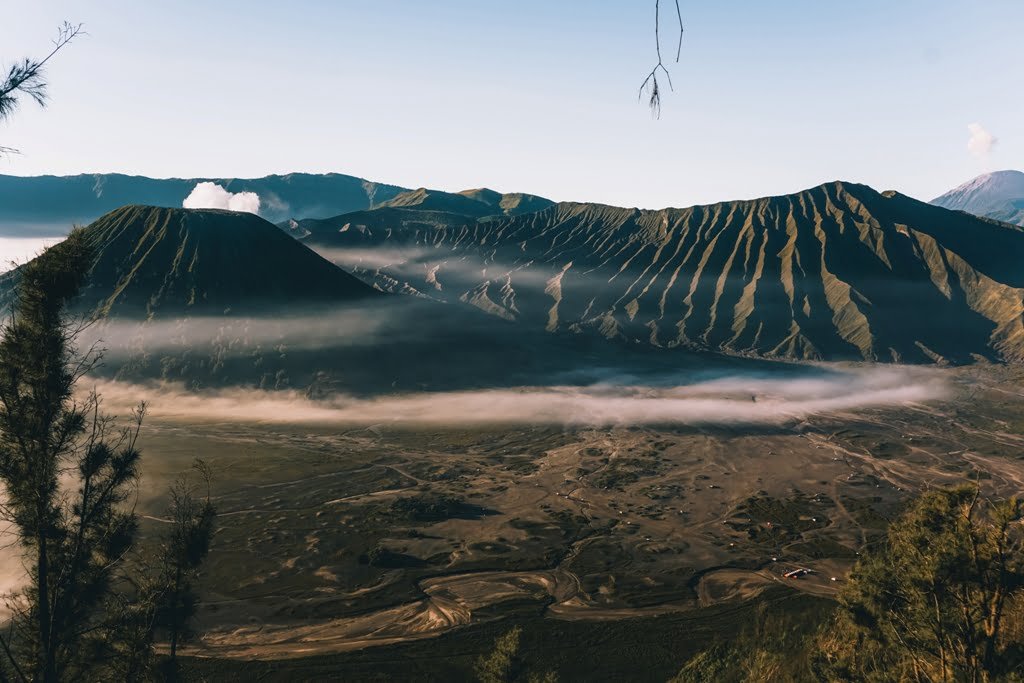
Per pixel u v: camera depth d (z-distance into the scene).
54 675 20.27
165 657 24.27
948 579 20.38
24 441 19.86
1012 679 18.55
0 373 19.73
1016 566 19.52
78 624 21.72
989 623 19.86
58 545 21.00
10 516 20.23
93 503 21.19
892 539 23.59
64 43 14.45
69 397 20.77
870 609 24.03
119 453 21.58
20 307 20.20
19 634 20.92
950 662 20.44
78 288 21.14
